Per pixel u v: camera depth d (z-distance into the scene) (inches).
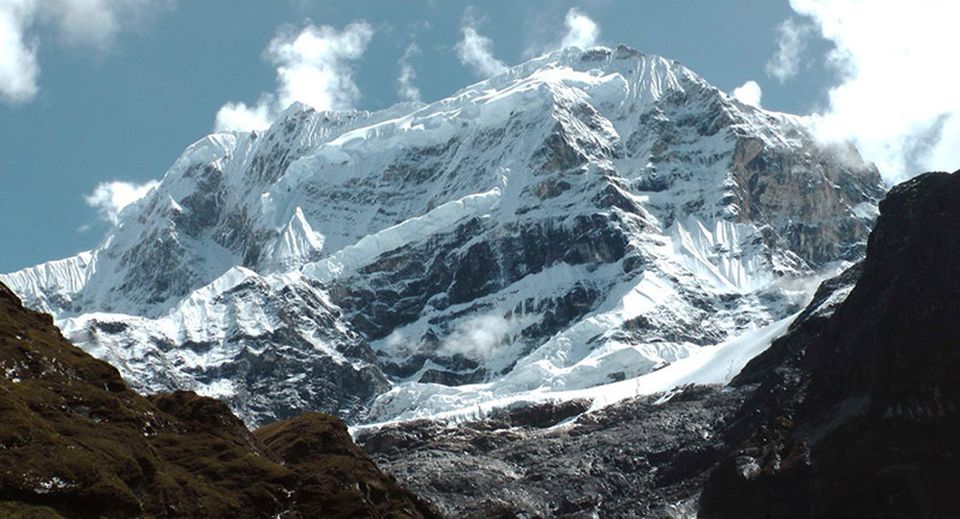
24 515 7662.4
